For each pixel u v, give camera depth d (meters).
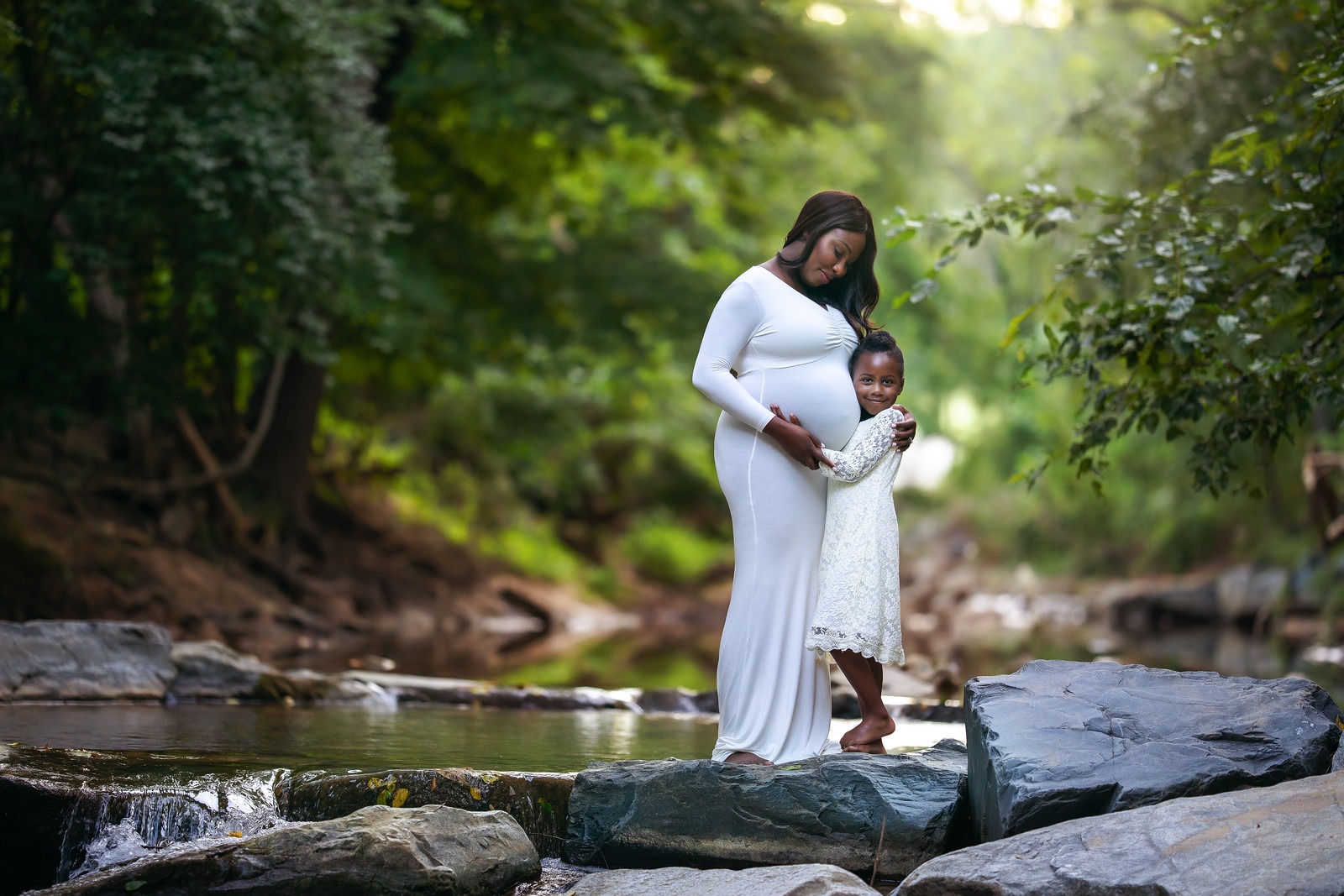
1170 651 13.45
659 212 20.19
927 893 3.19
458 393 21.33
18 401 10.52
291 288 10.34
